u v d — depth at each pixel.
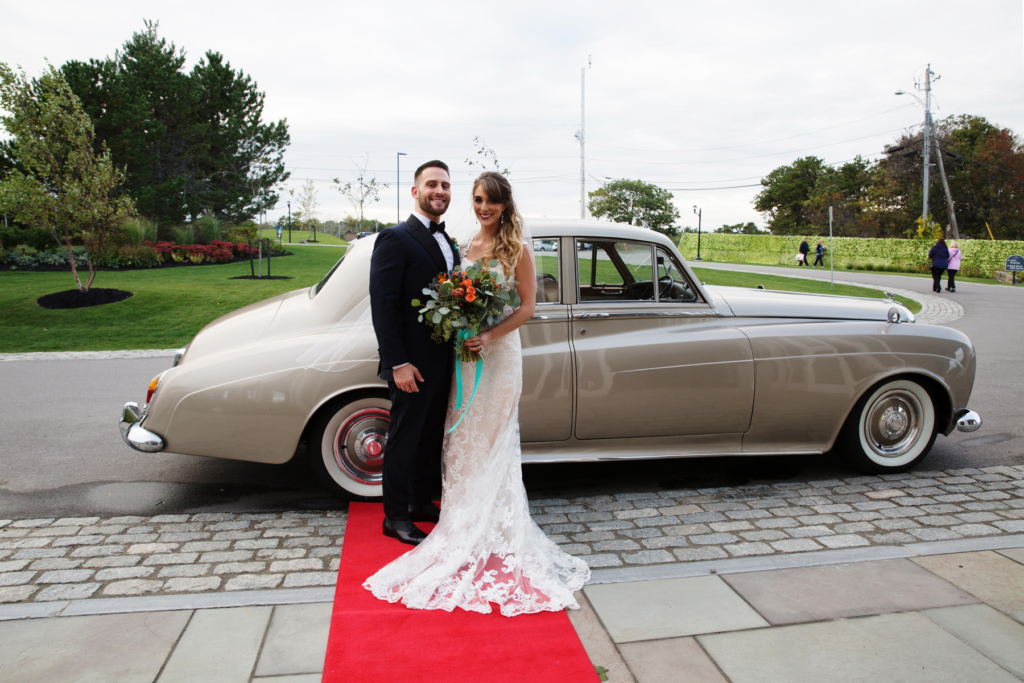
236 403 3.38
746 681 2.13
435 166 3.00
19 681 2.11
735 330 3.85
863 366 3.94
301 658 2.24
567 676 2.15
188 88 29.33
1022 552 3.05
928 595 2.66
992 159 46.62
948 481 4.06
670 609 2.57
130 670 2.17
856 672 2.18
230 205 32.34
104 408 5.94
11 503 3.71
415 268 2.92
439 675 2.14
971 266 29.31
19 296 12.97
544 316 3.63
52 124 12.61
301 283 16.03
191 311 12.13
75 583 2.77
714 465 4.43
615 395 3.66
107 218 13.09
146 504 3.70
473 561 2.77
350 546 3.12
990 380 7.02
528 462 3.65
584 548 3.15
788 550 3.10
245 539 3.24
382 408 3.55
